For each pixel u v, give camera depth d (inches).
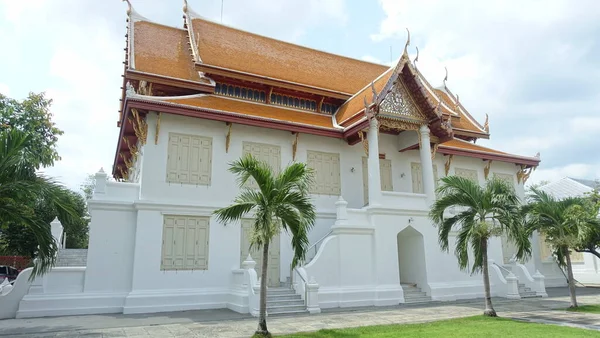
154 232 665.6
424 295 783.7
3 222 426.6
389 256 759.1
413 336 421.4
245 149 780.0
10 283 703.1
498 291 838.5
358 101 915.4
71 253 1045.8
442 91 1275.8
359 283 727.7
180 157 719.7
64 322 536.4
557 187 1596.9
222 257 707.4
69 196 449.1
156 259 658.2
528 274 887.1
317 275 696.4
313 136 850.1
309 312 622.8
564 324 506.3
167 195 693.9
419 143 861.8
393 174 930.7
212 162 743.1
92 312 610.9
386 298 730.8
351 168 873.5
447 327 479.8
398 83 850.1
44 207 445.7
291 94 936.9
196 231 698.2
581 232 637.3
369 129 801.6
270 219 438.9
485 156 1018.1
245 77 862.5
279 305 632.4
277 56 1036.5
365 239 753.0
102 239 641.6
